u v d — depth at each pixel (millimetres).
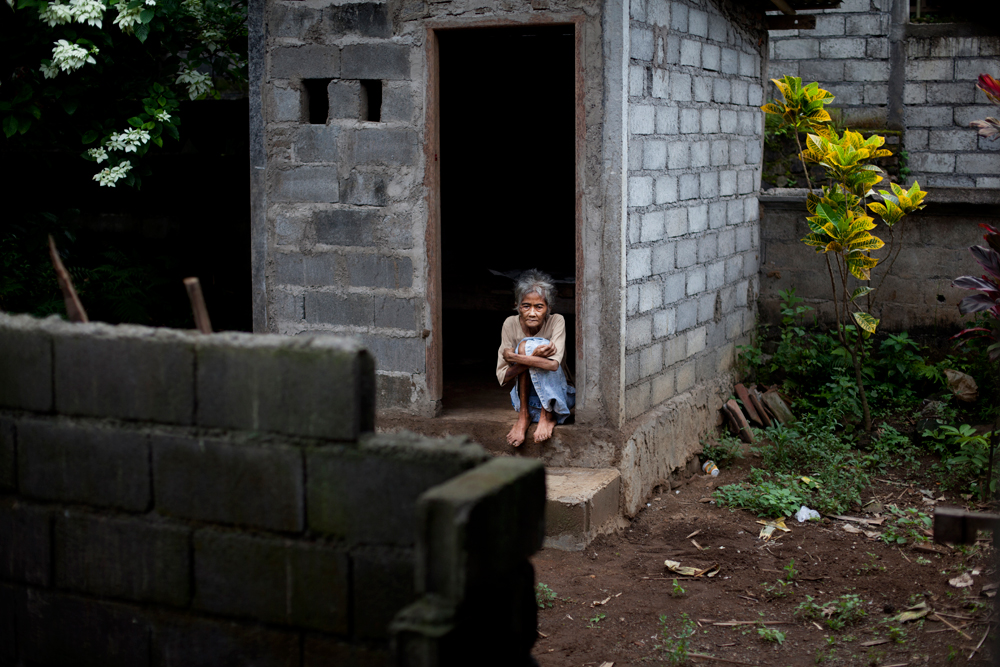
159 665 3043
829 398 7910
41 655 3223
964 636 4422
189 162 8922
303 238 6395
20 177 9320
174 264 8945
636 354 6203
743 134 8070
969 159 10297
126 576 3066
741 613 4844
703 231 7297
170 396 2951
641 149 6039
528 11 5750
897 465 7098
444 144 9805
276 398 2818
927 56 10258
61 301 8125
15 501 3215
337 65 6152
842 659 4328
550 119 9516
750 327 8656
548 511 5586
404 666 2346
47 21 6883
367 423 2805
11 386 3174
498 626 2592
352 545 2766
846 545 5715
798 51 10555
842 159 7082
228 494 2902
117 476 3047
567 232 9578
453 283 8406
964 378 7746
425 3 5918
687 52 6707
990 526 3477
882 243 7129
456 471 2641
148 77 7992
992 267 6004
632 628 4695
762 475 6828
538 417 6156
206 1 8188
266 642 2896
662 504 6438
